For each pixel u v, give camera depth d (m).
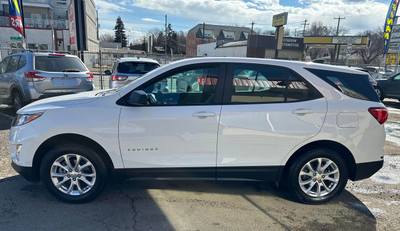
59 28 31.89
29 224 2.86
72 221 2.93
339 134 3.19
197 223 2.96
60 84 6.73
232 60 3.26
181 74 3.24
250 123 3.12
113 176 3.25
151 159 3.18
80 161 3.24
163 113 3.10
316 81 3.23
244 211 3.22
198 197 3.52
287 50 38.62
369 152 3.30
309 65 3.30
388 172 4.53
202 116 3.10
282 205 3.38
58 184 3.22
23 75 6.52
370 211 3.32
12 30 29.52
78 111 3.10
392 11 21.55
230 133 3.13
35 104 3.34
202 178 3.27
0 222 2.88
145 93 3.04
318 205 3.40
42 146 3.17
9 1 12.91
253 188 3.81
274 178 3.30
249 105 3.15
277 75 3.23
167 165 3.19
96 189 3.24
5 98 7.54
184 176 3.26
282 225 2.97
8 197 3.38
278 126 3.14
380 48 47.94
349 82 3.30
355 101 3.24
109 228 2.83
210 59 3.27
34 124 3.11
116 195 3.50
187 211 3.19
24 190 3.56
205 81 3.22
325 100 3.20
